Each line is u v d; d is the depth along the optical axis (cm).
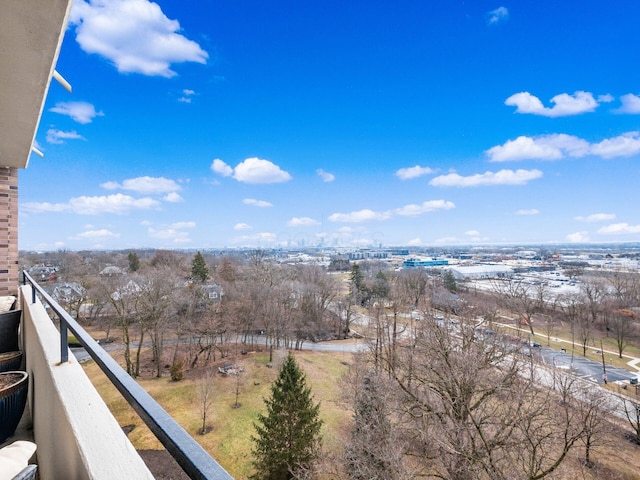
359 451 898
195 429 1356
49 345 197
